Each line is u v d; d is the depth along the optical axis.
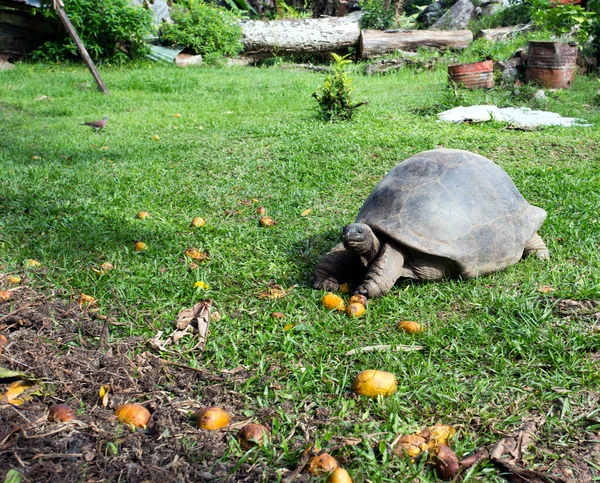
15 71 7.74
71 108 5.84
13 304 1.98
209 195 3.37
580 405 1.52
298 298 2.14
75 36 6.58
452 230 2.10
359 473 1.25
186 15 9.34
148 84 7.05
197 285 2.20
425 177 2.20
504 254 2.21
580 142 4.40
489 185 2.25
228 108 5.91
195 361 1.72
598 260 2.38
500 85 6.43
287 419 1.45
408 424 1.45
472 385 1.61
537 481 1.26
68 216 2.91
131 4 9.02
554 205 3.07
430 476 1.28
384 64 8.39
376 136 4.56
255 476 1.26
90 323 1.89
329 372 1.68
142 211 3.09
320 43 9.59
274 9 12.87
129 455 1.31
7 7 8.44
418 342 1.83
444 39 8.97
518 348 1.75
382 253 2.11
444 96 5.91
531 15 8.55
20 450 1.28
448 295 2.12
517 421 1.47
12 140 4.49
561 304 2.04
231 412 1.50
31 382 1.56
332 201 3.28
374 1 10.27
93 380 1.60
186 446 1.34
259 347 1.81
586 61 7.21
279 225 2.92
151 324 1.93
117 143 4.52
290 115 5.49
